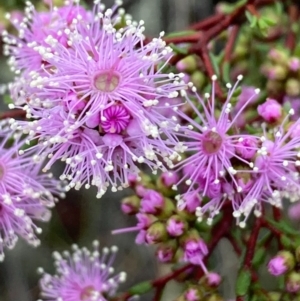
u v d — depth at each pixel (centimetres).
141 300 17
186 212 10
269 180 10
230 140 10
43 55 9
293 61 12
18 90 10
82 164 9
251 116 12
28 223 10
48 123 9
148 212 10
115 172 9
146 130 9
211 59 11
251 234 10
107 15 9
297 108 12
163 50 9
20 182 10
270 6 14
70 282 11
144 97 9
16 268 18
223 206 10
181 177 11
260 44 13
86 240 18
